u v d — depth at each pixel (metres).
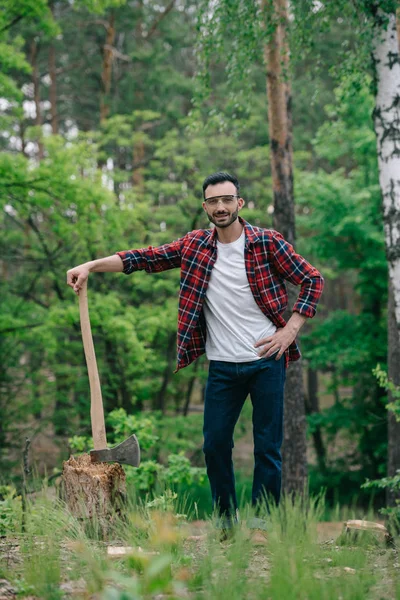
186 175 13.91
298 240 14.26
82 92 20.42
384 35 5.70
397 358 10.06
